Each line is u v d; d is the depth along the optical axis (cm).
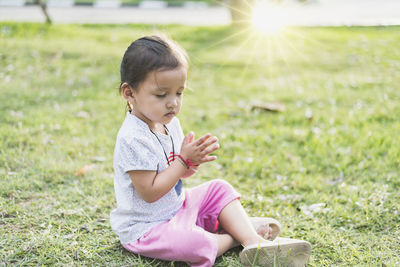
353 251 243
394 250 244
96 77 628
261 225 243
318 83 643
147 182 221
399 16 1292
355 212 287
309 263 234
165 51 217
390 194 305
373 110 500
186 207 238
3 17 1234
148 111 221
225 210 237
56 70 652
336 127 448
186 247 217
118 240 254
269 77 691
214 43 930
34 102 506
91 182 329
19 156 355
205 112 512
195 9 1650
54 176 331
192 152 218
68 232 262
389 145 390
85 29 998
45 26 943
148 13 1482
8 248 240
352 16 1342
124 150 223
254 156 387
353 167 354
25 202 295
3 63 658
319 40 961
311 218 283
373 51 848
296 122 475
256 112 507
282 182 336
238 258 235
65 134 414
